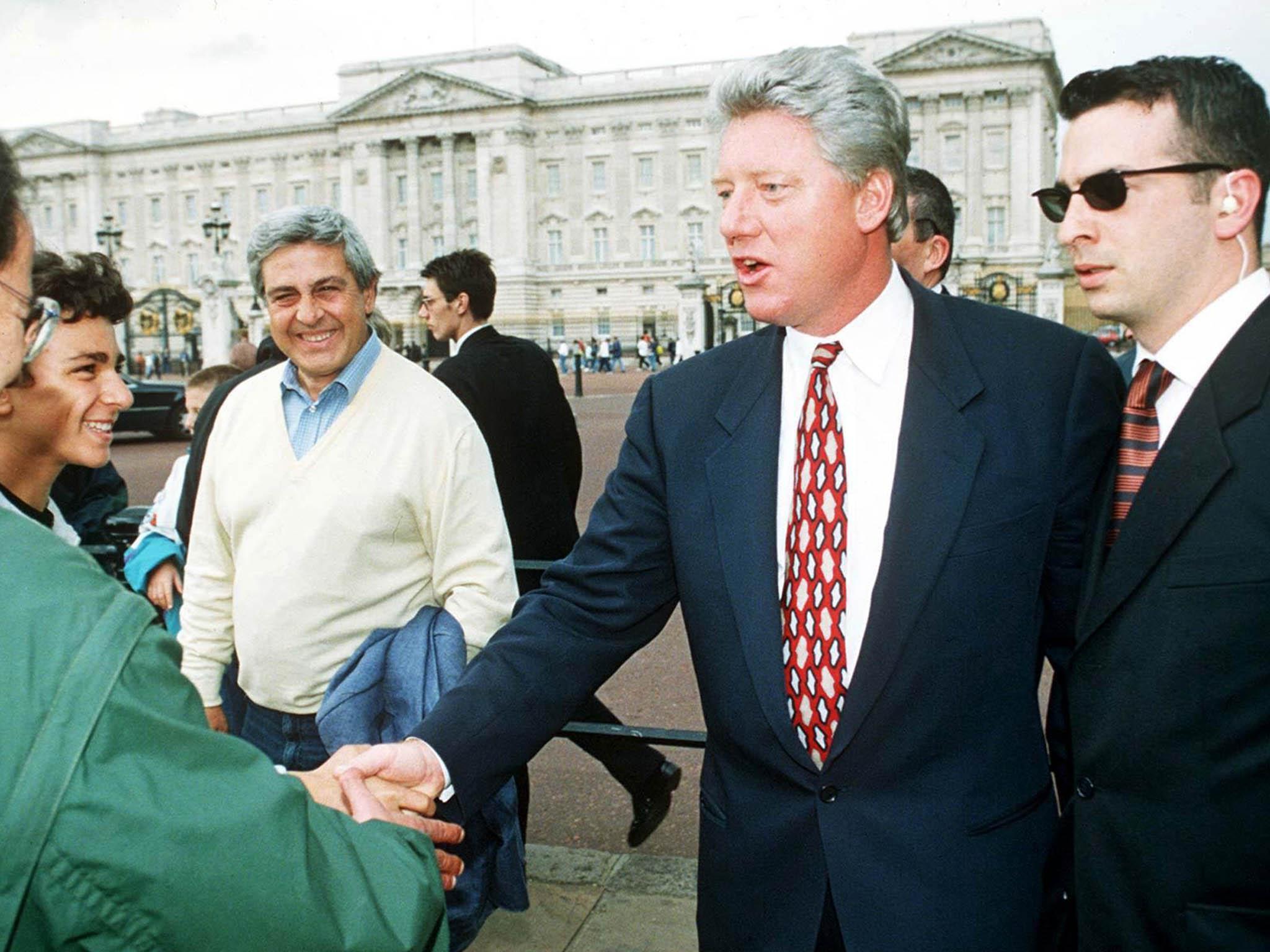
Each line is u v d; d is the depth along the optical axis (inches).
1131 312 63.4
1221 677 55.8
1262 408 56.9
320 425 103.2
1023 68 2180.1
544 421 159.2
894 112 65.9
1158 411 63.7
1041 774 68.1
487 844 94.9
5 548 41.8
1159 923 57.9
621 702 207.6
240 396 108.2
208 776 42.5
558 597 74.9
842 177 64.6
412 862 49.9
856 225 65.9
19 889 38.7
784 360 71.8
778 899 66.2
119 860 39.6
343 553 100.0
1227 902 56.2
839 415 67.9
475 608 100.5
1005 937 64.1
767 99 64.9
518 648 73.8
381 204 2640.3
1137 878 58.7
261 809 43.0
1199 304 62.4
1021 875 65.4
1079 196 63.0
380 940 45.5
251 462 103.8
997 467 65.0
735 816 68.6
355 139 2650.1
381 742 94.5
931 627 63.6
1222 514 56.6
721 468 69.4
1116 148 61.3
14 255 47.1
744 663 67.1
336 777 69.9
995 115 2210.9
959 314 71.2
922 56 2229.3
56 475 92.0
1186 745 56.8
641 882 135.6
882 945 62.7
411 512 101.6
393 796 67.9
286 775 48.9
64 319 85.7
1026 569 65.0
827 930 65.9
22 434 87.2
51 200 2967.5
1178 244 61.3
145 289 2906.0
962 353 67.7
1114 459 65.7
